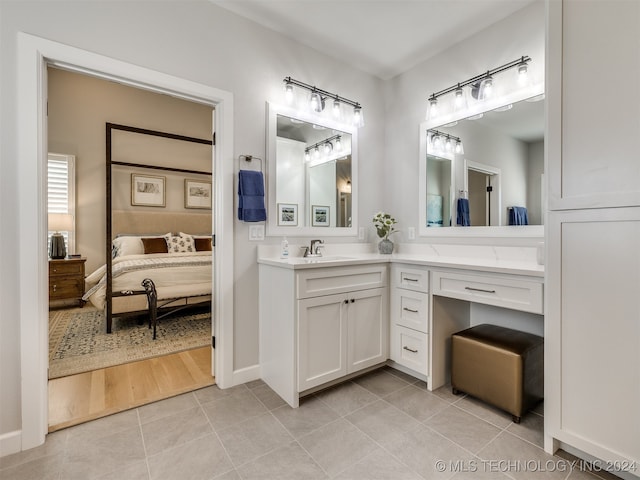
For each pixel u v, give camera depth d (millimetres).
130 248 4086
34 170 1529
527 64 2107
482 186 2346
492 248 2281
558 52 1419
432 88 2691
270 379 2158
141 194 4410
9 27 1492
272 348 2129
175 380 2258
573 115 1384
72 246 4344
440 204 2625
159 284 3559
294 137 2484
